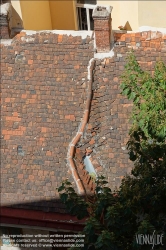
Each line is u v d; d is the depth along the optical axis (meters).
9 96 27.05
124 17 30.03
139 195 18.31
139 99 20.55
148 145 19.48
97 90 26.39
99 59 26.47
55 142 25.92
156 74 20.34
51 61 27.05
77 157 25.39
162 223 18.59
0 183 25.69
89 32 26.88
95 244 17.64
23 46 27.42
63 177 25.06
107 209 18.34
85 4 32.88
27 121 26.56
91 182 25.00
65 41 27.05
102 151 25.67
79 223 24.33
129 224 18.42
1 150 26.27
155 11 26.52
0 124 26.75
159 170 19.08
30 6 29.38
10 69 27.30
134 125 20.22
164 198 18.80
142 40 26.33
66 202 19.64
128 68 21.53
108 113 26.02
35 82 26.95
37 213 24.80
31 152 25.97
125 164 25.25
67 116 26.27
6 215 25.00
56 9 33.31
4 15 26.52
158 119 19.45
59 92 26.66
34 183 25.36
